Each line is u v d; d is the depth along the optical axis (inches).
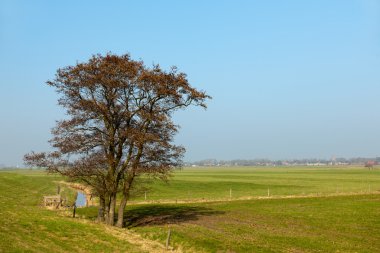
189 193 3474.4
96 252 1170.6
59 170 1753.2
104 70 1641.2
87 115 1724.9
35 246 1119.0
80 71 1664.6
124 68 1646.2
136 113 1711.4
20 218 1531.7
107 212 1803.6
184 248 1374.3
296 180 5221.5
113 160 1722.4
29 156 1721.2
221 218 2003.0
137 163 1733.5
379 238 1508.4
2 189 2967.5
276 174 7204.7
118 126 1742.1
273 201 2748.5
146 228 1721.2
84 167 1739.7
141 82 1665.8
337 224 1792.6
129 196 1808.6
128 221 1959.9
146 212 2250.2
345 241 1450.5
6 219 1470.2
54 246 1165.1
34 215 1683.1
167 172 1803.6
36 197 2824.8
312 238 1496.1
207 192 3587.6
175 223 1850.4
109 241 1336.1
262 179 5467.5
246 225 1782.7
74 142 1726.1
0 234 1192.2
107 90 1683.1
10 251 1004.6
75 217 1914.4
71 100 1723.7
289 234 1574.8
